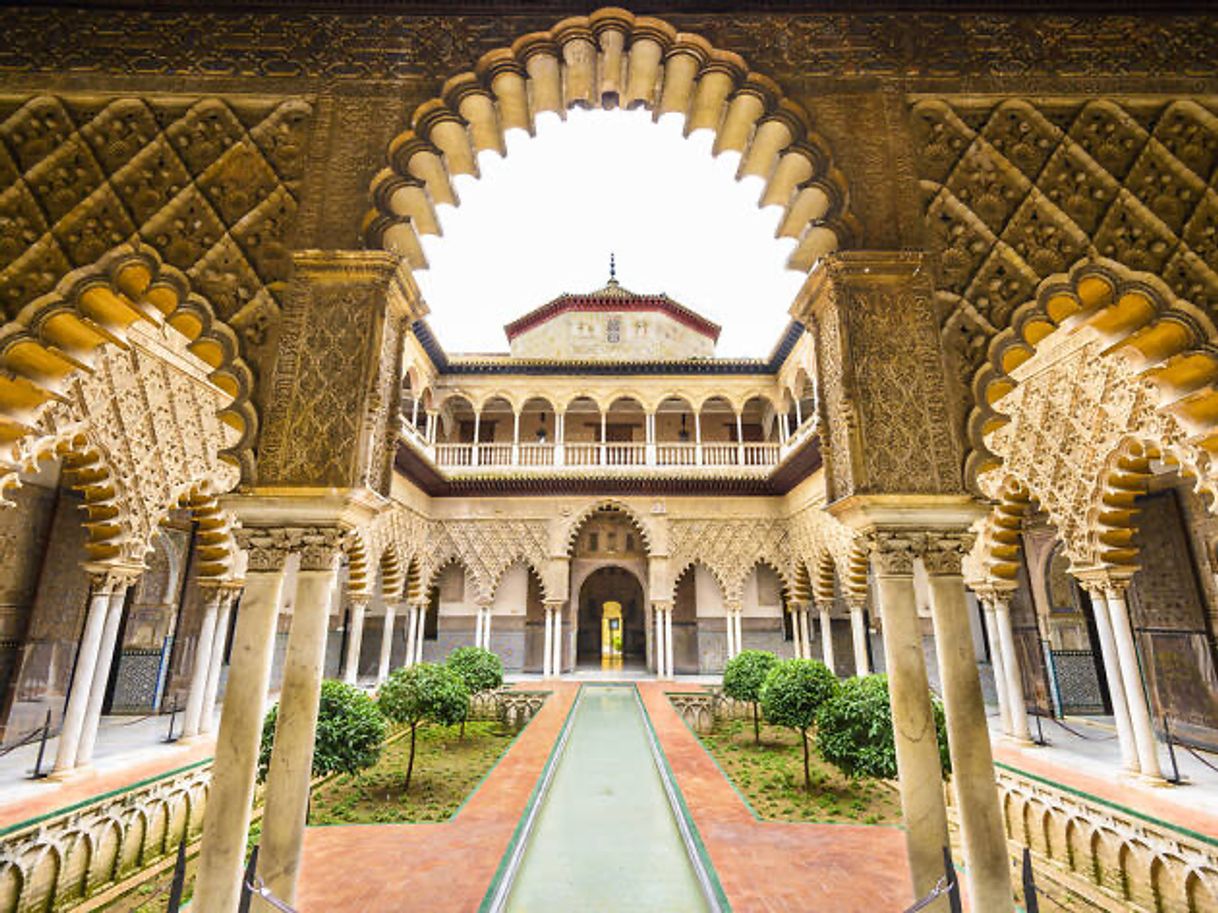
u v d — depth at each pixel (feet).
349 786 21.09
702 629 49.80
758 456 48.24
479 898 11.35
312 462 8.68
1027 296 9.33
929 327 9.34
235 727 7.75
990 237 9.66
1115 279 9.07
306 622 8.23
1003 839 7.47
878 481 8.80
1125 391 18.48
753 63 10.41
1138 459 18.85
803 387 43.11
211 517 24.07
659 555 46.57
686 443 48.52
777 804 19.33
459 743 28.55
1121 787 16.67
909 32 10.71
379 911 10.80
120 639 29.09
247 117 10.12
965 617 8.38
